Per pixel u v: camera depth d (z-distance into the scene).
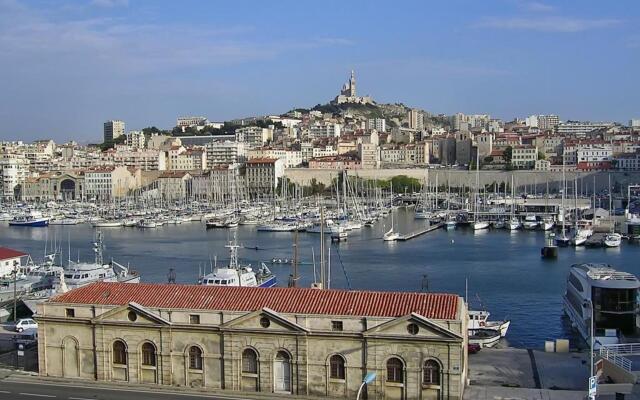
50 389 81.94
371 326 77.88
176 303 84.75
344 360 78.50
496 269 196.00
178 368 83.19
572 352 99.50
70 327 86.44
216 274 143.88
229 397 79.12
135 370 84.25
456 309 78.62
